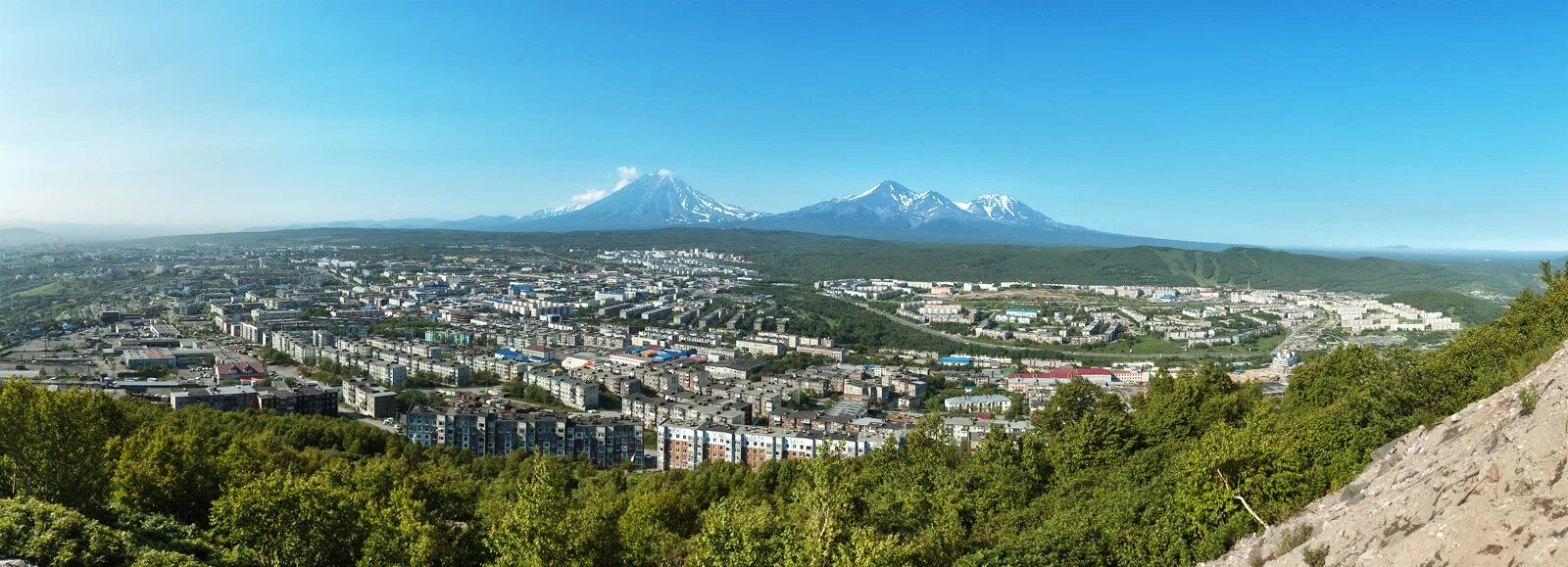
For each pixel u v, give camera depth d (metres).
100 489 148.88
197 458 176.38
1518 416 85.12
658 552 158.00
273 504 136.38
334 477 178.88
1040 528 132.62
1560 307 181.50
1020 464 188.38
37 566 103.81
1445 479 80.06
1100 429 183.75
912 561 128.25
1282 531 96.31
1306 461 119.56
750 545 123.62
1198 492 114.50
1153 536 115.19
